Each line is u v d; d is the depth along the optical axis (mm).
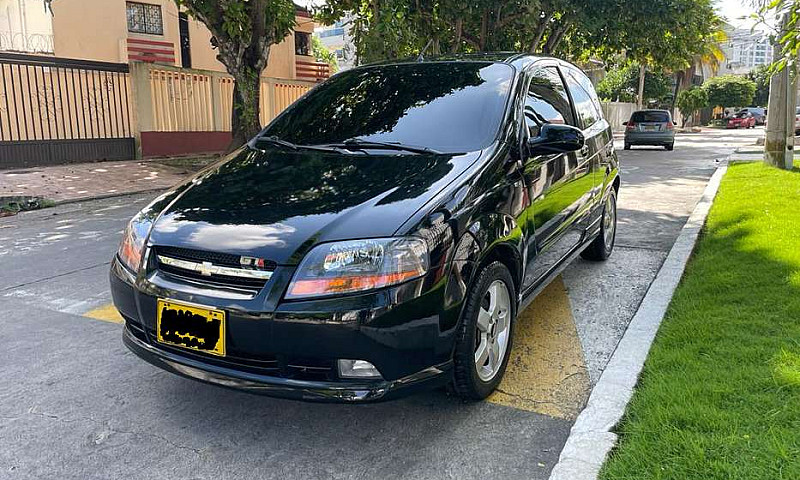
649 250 6445
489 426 3104
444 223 2904
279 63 20781
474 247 3025
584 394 3424
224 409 3316
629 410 2947
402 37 10891
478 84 4039
